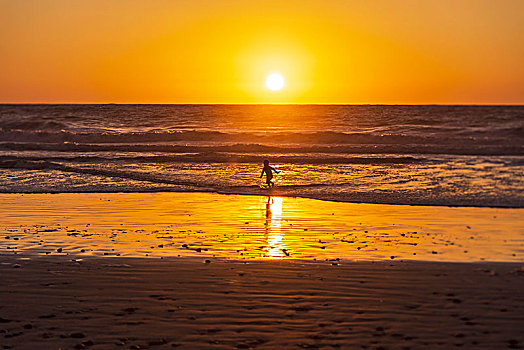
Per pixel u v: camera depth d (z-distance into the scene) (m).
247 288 7.54
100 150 41.94
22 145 42.44
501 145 45.34
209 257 9.58
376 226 13.12
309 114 95.62
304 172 27.64
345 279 7.99
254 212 15.58
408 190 20.45
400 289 7.45
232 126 69.56
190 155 36.12
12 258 9.48
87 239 11.40
